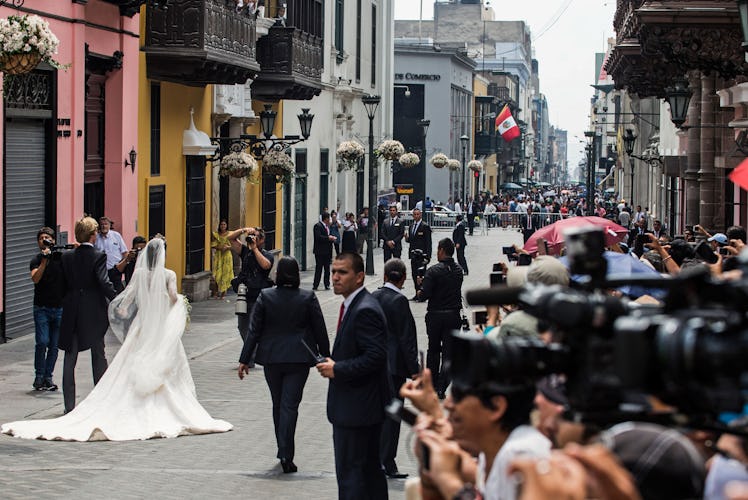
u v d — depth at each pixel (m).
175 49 25.19
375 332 8.89
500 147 109.38
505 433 3.27
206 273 29.08
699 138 29.11
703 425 2.24
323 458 11.38
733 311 2.09
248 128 35.00
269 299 10.93
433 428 3.75
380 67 55.62
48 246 14.77
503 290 2.55
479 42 134.88
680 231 39.09
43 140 20.30
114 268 18.05
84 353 18.20
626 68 30.91
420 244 32.91
